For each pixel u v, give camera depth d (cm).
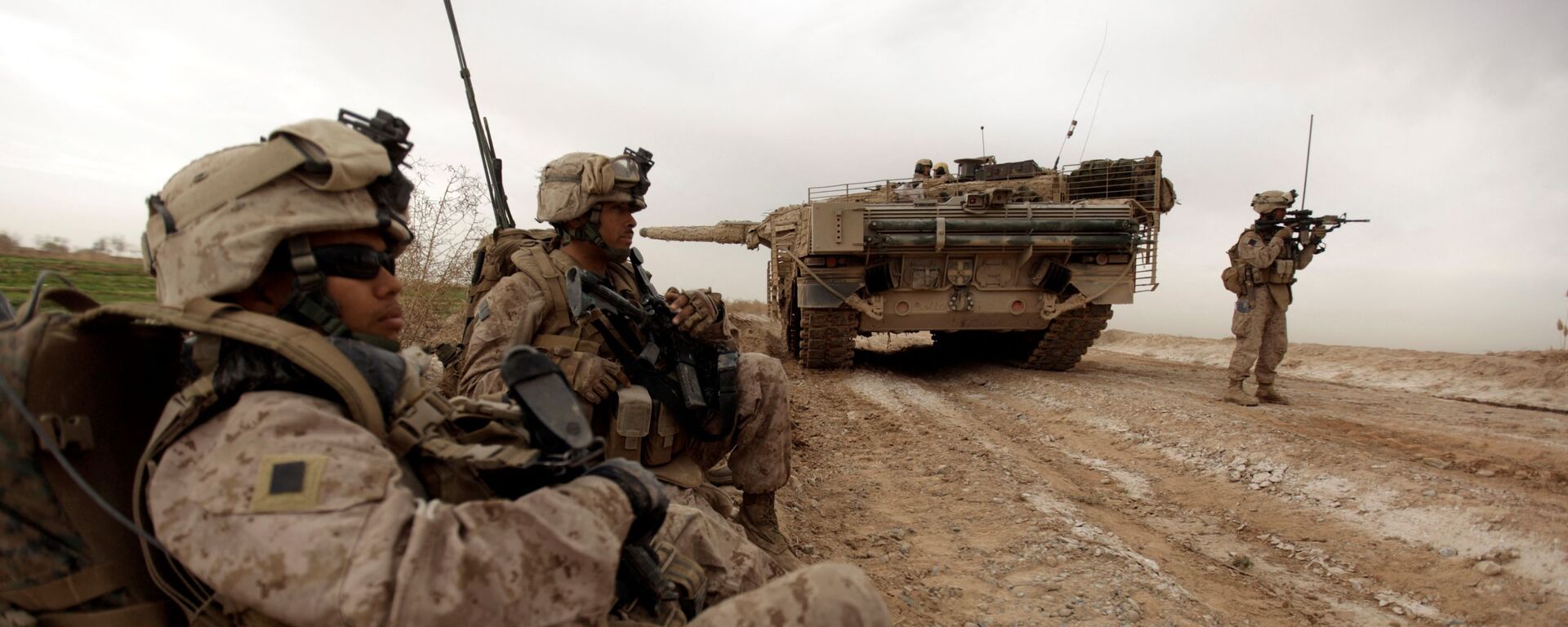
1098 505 608
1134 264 1161
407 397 172
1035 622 380
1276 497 630
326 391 157
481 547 139
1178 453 751
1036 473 668
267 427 142
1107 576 433
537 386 168
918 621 378
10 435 141
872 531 505
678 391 330
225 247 150
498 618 139
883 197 1480
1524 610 442
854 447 733
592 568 151
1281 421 894
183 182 161
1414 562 508
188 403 148
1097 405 962
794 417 850
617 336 327
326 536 132
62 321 154
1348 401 1082
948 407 979
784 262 1296
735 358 346
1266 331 1032
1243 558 515
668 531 238
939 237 1084
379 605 128
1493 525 529
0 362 143
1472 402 1120
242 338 146
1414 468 651
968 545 483
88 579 148
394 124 181
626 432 313
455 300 758
